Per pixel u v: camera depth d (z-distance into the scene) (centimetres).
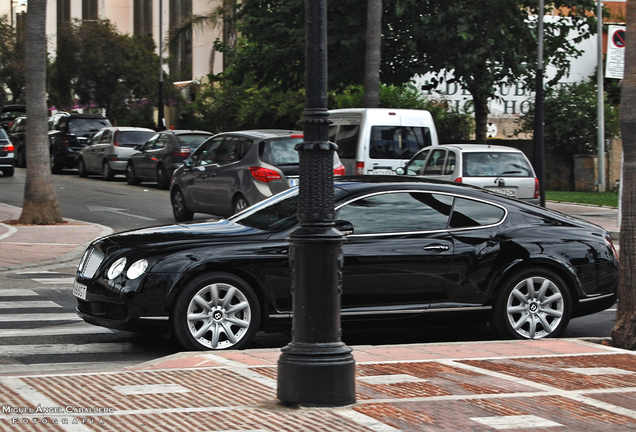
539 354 911
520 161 2122
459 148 2116
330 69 3372
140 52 5491
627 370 838
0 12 9731
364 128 2480
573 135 3731
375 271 989
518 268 1041
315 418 647
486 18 3303
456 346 958
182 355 880
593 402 713
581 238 1069
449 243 1016
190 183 2223
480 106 3609
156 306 934
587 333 1155
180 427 616
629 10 993
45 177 2256
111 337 1075
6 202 2823
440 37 3216
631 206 987
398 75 3356
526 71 3372
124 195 3092
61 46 5425
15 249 1825
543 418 663
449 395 727
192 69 6450
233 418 643
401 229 1011
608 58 2416
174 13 6512
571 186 3778
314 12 688
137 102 5503
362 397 718
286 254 973
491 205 1054
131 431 604
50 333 1093
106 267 965
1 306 1266
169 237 984
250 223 1034
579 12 3491
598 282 1067
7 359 952
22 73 6675
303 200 691
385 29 3288
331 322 690
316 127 689
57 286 1452
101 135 3838
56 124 4234
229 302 956
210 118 4866
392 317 1001
